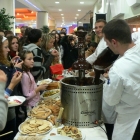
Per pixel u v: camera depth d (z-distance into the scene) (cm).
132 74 114
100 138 122
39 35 274
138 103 121
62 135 121
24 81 198
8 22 544
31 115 149
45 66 278
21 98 155
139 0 334
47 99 187
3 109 77
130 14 416
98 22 254
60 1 1126
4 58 183
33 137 119
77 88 129
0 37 184
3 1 716
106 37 124
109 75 120
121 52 124
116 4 505
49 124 134
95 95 132
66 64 479
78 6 1298
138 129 126
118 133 130
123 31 118
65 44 479
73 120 135
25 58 206
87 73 228
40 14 1469
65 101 136
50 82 230
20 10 1741
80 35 140
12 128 185
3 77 83
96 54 252
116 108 130
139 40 128
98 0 961
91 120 135
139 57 116
